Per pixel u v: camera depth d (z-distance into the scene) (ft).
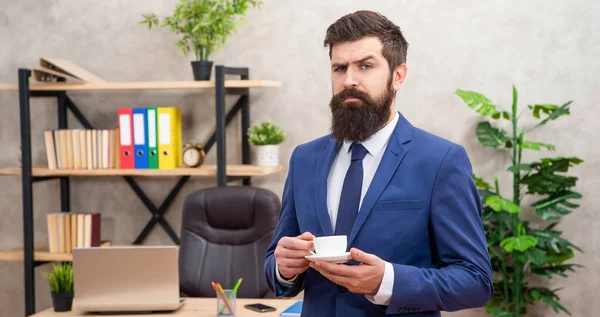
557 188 11.92
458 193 4.95
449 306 4.79
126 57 13.58
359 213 5.02
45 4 13.79
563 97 12.22
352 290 4.74
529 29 12.23
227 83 11.87
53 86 12.36
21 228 14.15
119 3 13.55
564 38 12.14
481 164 12.58
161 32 13.44
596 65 12.08
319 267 4.75
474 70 12.44
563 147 12.30
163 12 13.41
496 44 12.34
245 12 13.02
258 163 12.47
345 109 5.00
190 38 13.08
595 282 12.32
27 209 12.56
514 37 12.28
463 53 12.45
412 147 5.15
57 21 13.76
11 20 13.92
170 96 13.55
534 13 12.20
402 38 5.19
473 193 5.06
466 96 11.63
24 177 12.52
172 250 8.16
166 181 13.67
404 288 4.68
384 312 4.98
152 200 13.74
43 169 12.63
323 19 12.87
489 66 12.39
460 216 4.92
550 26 12.17
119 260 8.21
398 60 5.12
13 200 14.16
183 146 13.51
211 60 13.24
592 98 12.13
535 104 12.29
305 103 13.04
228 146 13.39
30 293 12.55
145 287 8.30
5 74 13.98
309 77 12.99
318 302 5.19
